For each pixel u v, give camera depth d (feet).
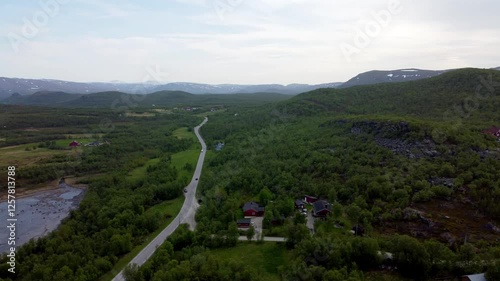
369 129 409.49
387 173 296.51
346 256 196.03
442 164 290.56
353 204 255.09
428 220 235.61
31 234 303.48
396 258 191.72
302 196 314.35
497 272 163.43
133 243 262.06
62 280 195.42
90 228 285.64
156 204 349.00
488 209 238.68
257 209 296.30
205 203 329.72
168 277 186.19
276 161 394.32
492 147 305.32
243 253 232.32
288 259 219.00
